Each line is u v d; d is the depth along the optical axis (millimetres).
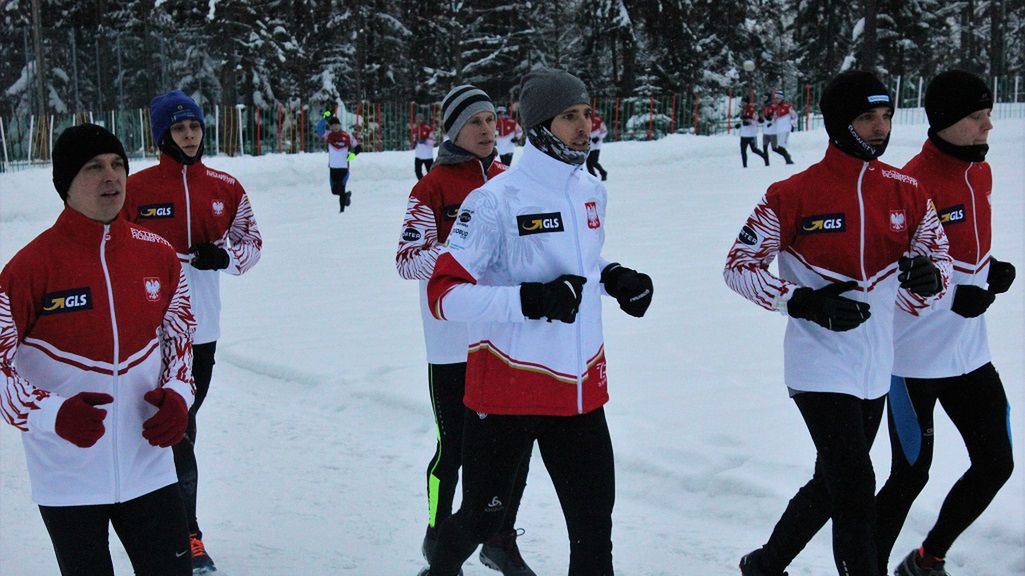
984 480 3557
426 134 22891
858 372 3336
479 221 3107
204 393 4547
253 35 34750
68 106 26562
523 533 4078
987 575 3775
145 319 2980
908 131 27688
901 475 3709
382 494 5020
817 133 29656
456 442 4004
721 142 29234
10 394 2729
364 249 13984
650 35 40875
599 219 3287
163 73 27359
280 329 8844
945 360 3615
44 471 2889
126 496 2939
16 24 35469
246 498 4977
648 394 6262
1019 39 52906
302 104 35969
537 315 2924
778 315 8477
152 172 4469
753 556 3664
